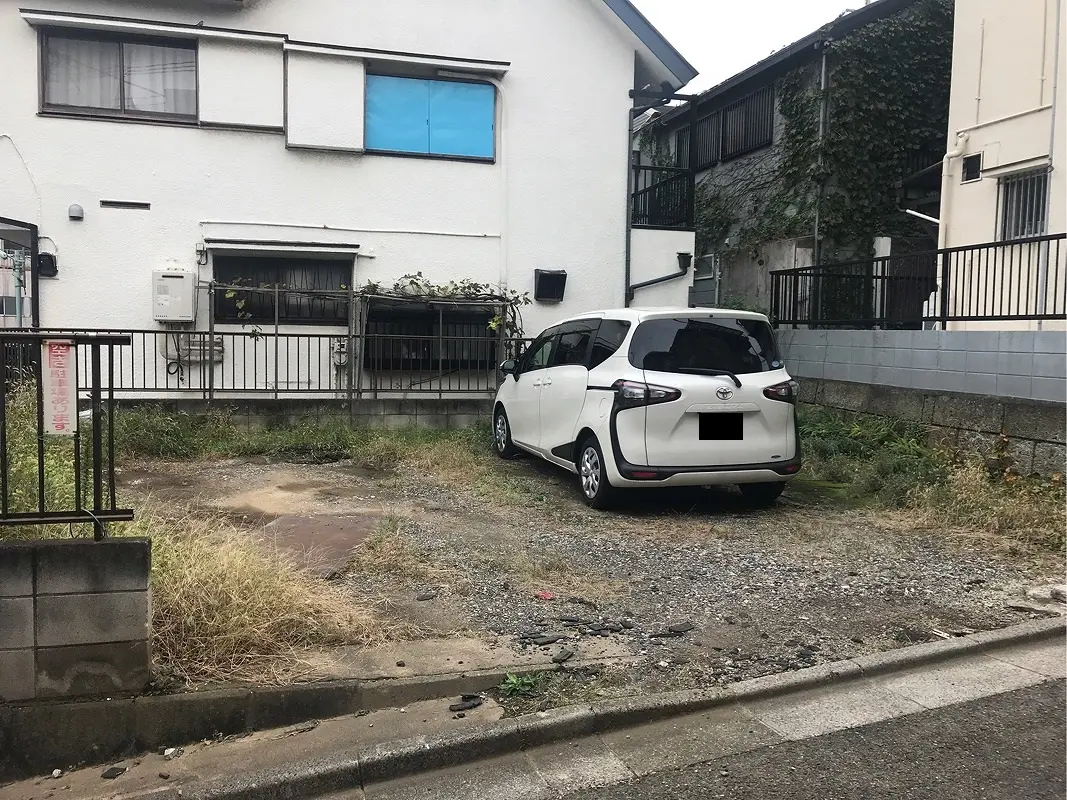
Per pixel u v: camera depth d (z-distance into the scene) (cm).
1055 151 818
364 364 980
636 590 439
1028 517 556
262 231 956
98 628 285
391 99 995
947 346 766
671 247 1111
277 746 282
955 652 373
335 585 416
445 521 566
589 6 1056
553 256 1061
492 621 388
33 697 282
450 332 1012
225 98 931
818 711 321
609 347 618
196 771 268
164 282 904
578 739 299
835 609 420
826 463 744
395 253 1004
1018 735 302
